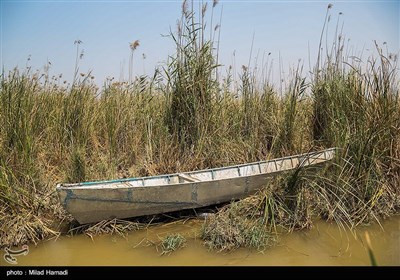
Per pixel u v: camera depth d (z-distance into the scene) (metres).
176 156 7.26
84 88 8.33
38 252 5.05
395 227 5.73
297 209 5.61
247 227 5.28
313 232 5.52
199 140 7.21
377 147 6.41
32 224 5.36
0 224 5.27
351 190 6.04
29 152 6.12
